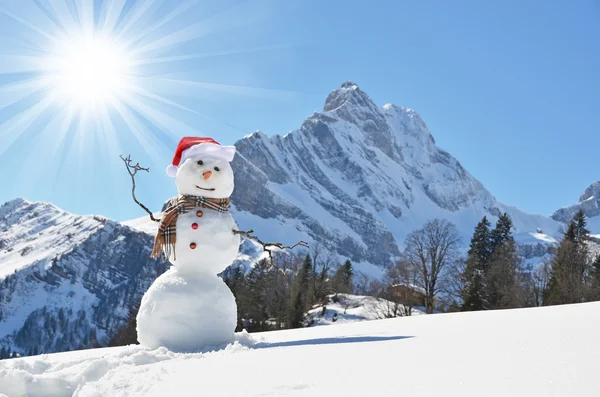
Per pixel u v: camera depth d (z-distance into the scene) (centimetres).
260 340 823
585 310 832
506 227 6519
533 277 5500
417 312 4622
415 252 4769
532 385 291
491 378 317
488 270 4978
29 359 692
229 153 887
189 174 850
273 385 363
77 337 14562
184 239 820
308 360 464
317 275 6675
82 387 452
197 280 803
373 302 4919
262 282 5338
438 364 386
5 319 15912
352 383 345
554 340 464
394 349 496
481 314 960
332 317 5150
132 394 400
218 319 782
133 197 862
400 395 299
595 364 332
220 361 512
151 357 597
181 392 379
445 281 4769
